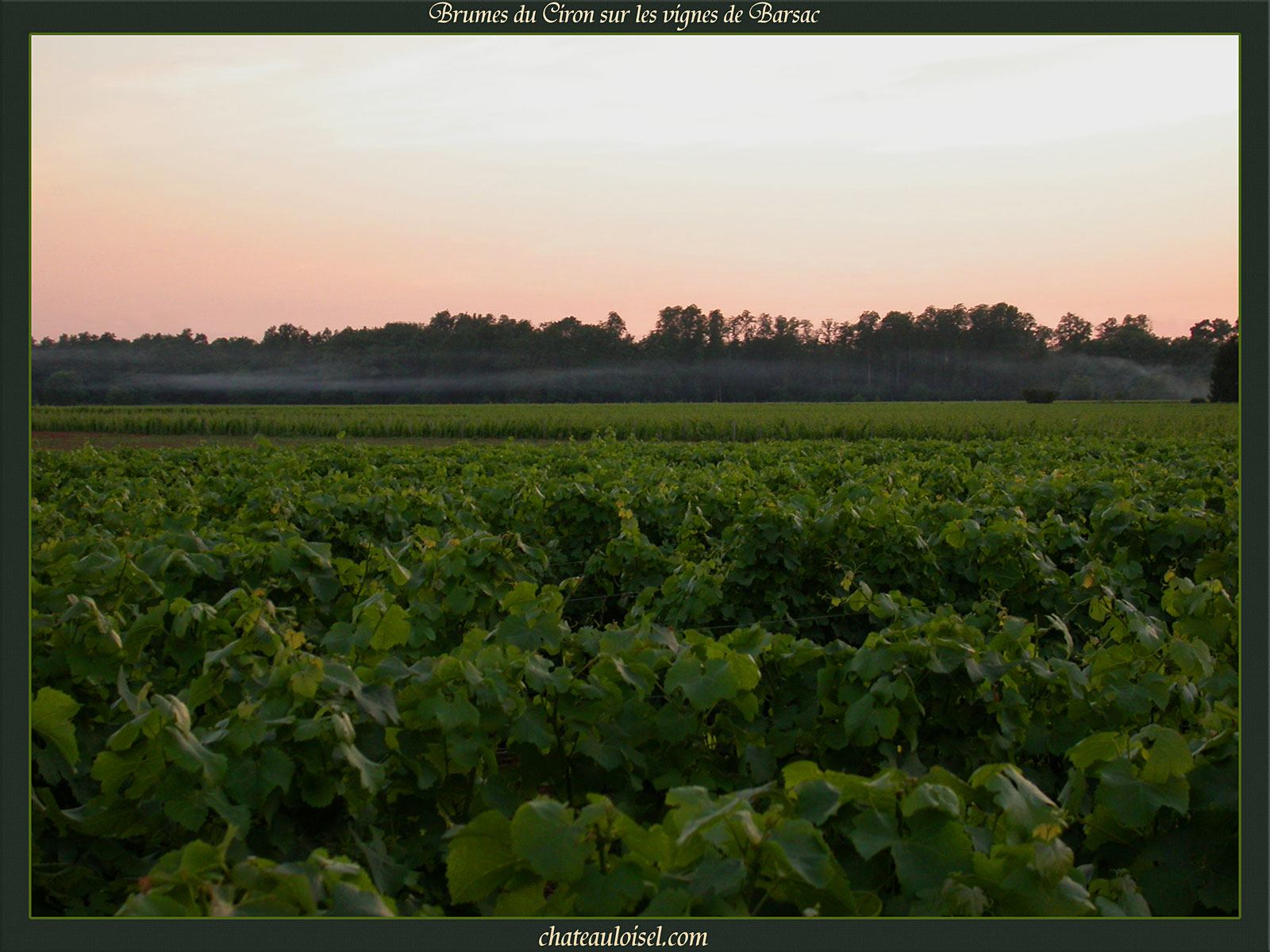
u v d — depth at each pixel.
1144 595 8.09
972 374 136.12
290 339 147.38
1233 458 18.11
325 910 2.28
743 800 2.37
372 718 3.30
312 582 5.88
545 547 10.20
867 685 3.77
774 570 7.81
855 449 24.19
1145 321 133.12
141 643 4.05
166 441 43.88
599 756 3.51
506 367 145.38
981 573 7.48
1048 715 4.07
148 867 3.22
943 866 2.43
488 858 2.54
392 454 19.23
